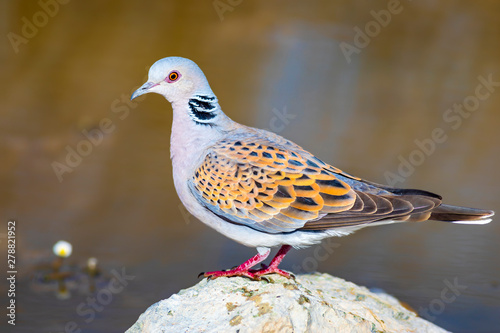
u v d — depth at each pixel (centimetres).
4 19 2228
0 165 1488
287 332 660
